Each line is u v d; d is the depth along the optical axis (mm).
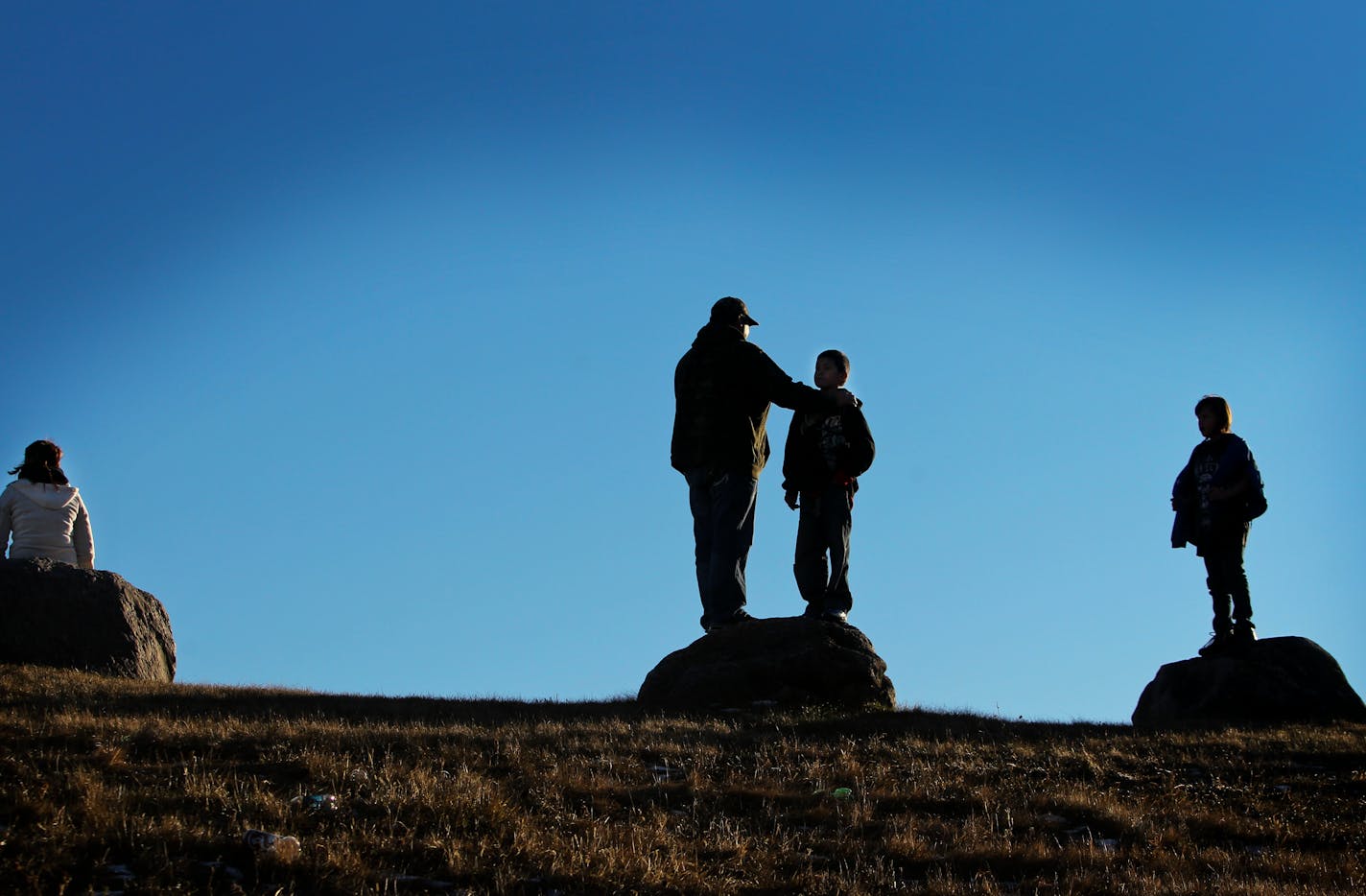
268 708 14586
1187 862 10391
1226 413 17219
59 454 18047
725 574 17156
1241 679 16500
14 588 16844
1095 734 14930
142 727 12164
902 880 9789
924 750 13391
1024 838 10781
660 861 9641
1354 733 15281
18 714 13047
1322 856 10906
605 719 14523
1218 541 16969
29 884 8430
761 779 11891
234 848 9164
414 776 10781
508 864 9344
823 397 17203
